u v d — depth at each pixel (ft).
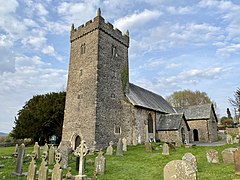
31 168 29.86
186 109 128.06
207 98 223.71
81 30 87.56
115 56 87.86
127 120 82.79
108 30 85.81
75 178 28.84
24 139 119.55
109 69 82.79
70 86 84.64
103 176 34.76
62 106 111.04
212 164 40.11
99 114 72.90
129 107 83.97
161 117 101.14
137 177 33.83
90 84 76.89
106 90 78.89
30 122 104.47
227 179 29.12
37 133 105.29
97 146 68.49
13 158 53.06
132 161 48.19
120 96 86.02
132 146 74.59
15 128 107.86
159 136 93.61
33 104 114.32
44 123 104.63
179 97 226.17
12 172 35.58
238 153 31.73
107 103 78.02
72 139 75.51
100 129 71.77
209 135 111.55
